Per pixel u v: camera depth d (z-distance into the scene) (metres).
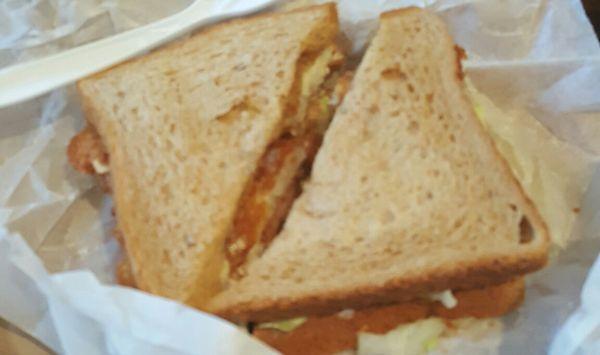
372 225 0.25
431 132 0.27
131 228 0.26
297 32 0.29
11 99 0.28
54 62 0.29
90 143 0.29
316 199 0.26
